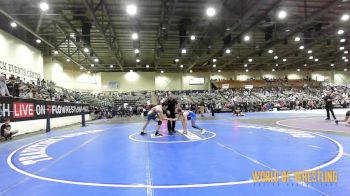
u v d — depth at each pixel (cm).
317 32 2359
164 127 1463
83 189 415
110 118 2897
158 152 700
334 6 1686
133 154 686
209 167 529
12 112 1159
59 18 1920
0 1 1549
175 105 1215
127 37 2503
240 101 4078
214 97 4259
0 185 446
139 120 2327
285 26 2169
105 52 3108
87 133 1247
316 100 4184
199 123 1678
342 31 2241
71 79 4012
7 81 1435
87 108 2492
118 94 4184
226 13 1842
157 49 2872
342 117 1875
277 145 764
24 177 491
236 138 932
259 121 1728
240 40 2445
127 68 4234
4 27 2158
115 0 1617
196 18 1952
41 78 2822
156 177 471
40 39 2216
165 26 2062
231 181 436
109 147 809
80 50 2822
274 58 3650
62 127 1647
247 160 580
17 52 2328
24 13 1748
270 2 1708
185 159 607
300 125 1358
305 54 3603
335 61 4281
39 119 1435
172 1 1641
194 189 403
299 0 1683
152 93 4228
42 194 397
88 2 1504
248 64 4241
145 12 1836
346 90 4662
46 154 718
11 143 959
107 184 438
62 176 492
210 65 4244
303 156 606
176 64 4000
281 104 4034
